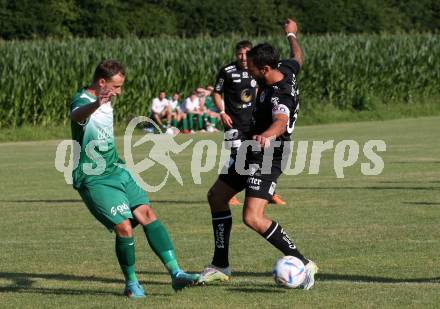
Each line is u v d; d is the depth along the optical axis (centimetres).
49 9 11869
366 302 1415
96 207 1488
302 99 7844
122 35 12188
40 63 6512
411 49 8531
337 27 14338
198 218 2422
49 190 3167
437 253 1847
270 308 1388
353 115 7719
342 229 2177
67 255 1911
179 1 13400
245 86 2386
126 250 1490
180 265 1784
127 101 6869
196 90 6644
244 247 1966
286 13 14050
